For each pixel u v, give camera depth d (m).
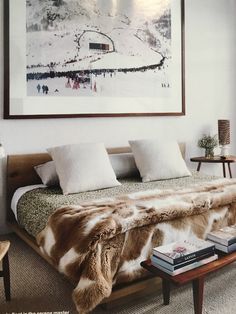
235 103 4.76
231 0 4.59
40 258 2.78
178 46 4.12
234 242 2.08
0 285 2.36
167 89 4.08
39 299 2.17
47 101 3.33
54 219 2.23
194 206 2.35
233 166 4.82
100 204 2.31
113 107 3.71
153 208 2.21
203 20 4.35
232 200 2.61
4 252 1.96
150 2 3.87
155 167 3.25
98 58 3.56
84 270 1.87
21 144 3.26
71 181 2.79
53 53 3.31
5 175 3.22
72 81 3.44
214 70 4.51
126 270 2.05
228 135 4.21
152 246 2.17
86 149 3.02
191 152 4.40
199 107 4.41
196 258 1.87
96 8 3.51
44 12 3.24
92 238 1.90
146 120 3.99
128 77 3.78
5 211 3.26
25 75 3.20
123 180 3.30
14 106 3.17
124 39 3.71
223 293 2.24
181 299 2.17
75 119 3.52
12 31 3.11
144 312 2.03
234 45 4.67
